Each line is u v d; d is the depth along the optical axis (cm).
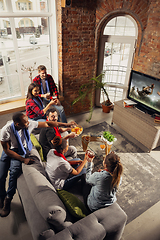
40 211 149
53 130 237
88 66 409
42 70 332
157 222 223
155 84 321
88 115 449
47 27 363
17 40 346
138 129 345
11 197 216
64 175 202
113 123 417
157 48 333
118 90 448
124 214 166
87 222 155
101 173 175
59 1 320
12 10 321
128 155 323
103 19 361
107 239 166
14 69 366
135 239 204
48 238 140
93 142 280
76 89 422
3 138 191
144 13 330
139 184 270
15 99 392
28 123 196
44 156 241
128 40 377
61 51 364
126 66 408
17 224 214
